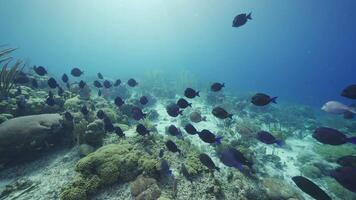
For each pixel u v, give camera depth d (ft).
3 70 28.58
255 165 24.91
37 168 18.84
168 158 18.78
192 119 25.26
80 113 24.88
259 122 45.32
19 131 19.83
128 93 55.11
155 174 15.92
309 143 36.65
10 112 24.04
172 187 15.39
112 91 52.65
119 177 15.85
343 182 9.57
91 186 14.56
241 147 27.37
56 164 19.08
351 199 20.86
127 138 21.95
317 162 27.94
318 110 85.51
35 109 25.32
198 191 15.39
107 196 14.51
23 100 25.03
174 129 19.27
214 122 40.50
